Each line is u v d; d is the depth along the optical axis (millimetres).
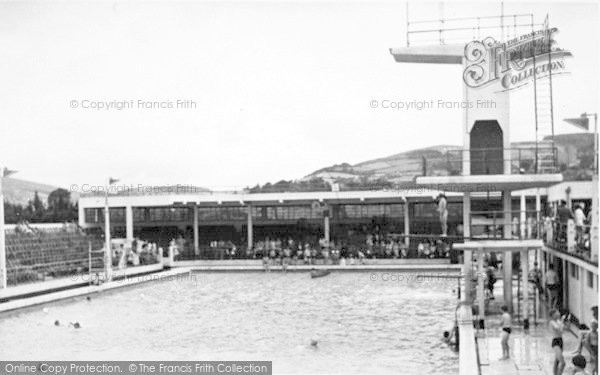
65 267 36875
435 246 44312
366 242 47781
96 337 22672
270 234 54656
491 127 23500
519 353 17047
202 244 55094
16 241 38406
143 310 28609
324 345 20859
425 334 22406
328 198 46625
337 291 34219
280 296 32656
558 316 15305
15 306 27578
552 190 34312
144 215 54750
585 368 15031
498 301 25531
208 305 29953
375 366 18047
